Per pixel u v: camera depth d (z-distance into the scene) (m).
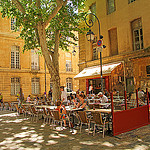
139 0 14.02
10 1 13.70
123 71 15.06
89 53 18.56
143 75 13.40
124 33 15.16
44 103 12.23
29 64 27.59
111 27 16.28
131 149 4.60
